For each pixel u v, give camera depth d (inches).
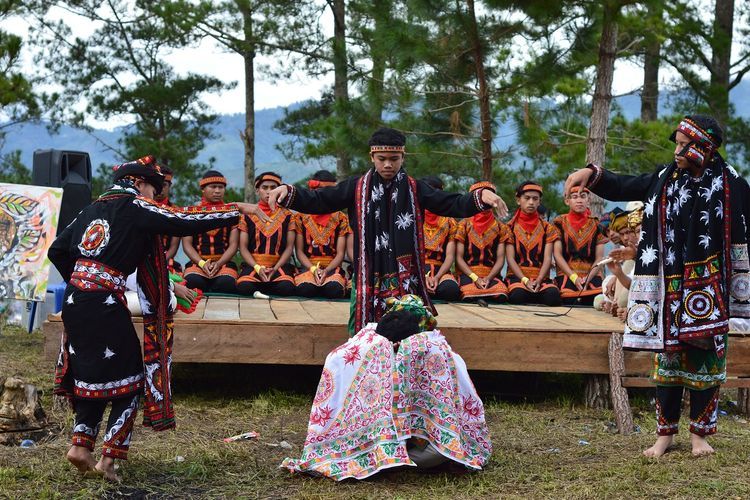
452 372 183.8
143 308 174.7
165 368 174.4
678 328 187.6
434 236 323.9
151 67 931.3
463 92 495.8
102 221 171.9
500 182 582.2
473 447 186.2
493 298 317.7
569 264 324.8
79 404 172.4
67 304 169.8
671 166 192.2
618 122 561.0
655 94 719.1
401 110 522.3
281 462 190.9
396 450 174.9
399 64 461.1
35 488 167.6
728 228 187.2
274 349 238.8
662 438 197.0
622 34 536.4
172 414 175.5
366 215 199.5
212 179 310.3
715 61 669.3
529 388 274.4
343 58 568.4
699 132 186.1
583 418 238.4
